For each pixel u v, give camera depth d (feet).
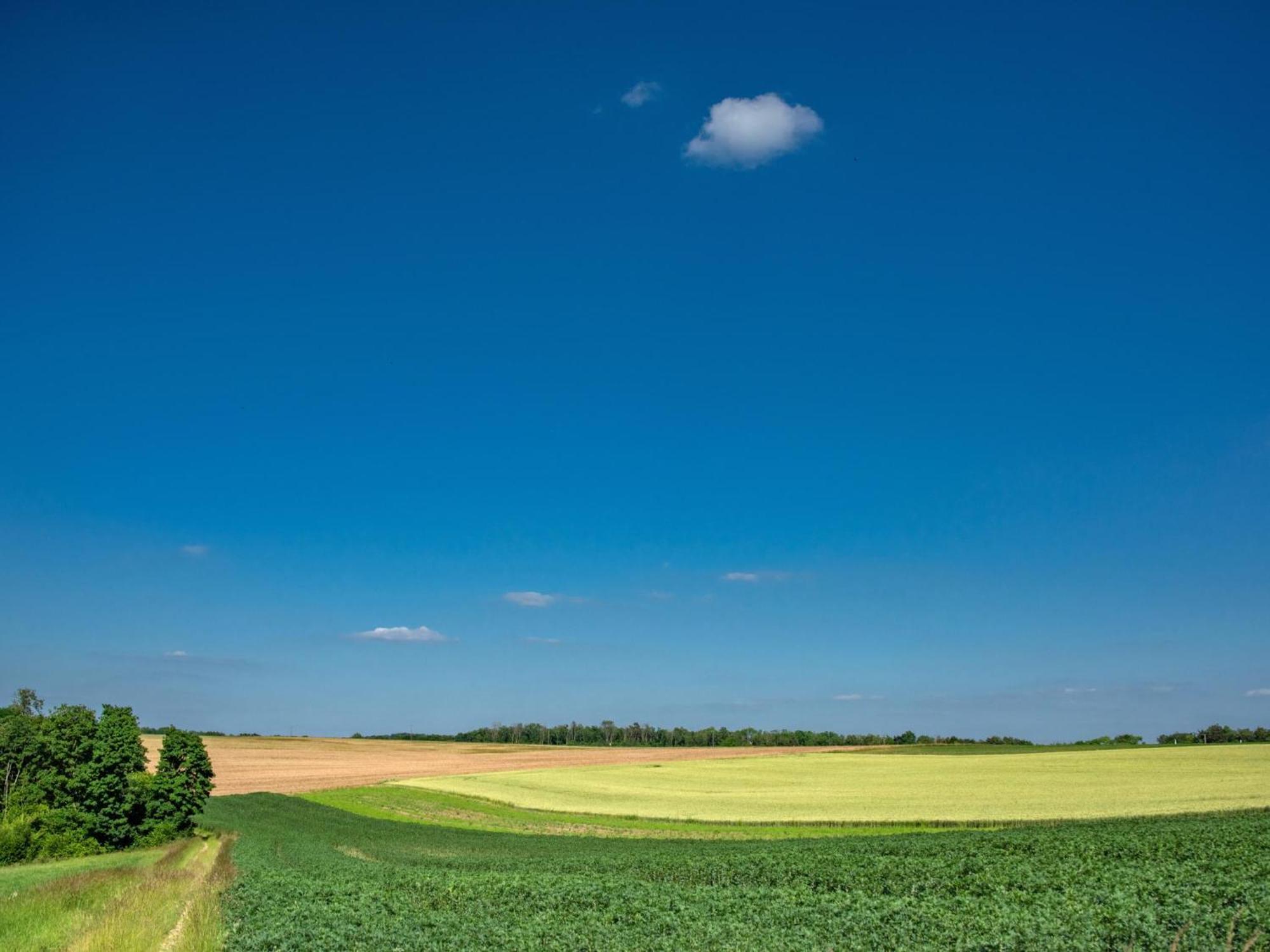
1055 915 66.95
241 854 141.69
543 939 66.54
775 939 63.36
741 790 247.50
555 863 118.21
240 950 64.49
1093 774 249.55
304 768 344.49
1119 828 128.47
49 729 204.74
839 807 200.85
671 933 67.46
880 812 187.73
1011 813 174.09
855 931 65.36
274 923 73.00
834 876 93.56
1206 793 190.39
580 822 198.29
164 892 91.40
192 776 213.05
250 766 353.31
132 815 206.59
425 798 248.73
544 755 388.98
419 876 101.40
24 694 320.09
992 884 83.56
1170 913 65.36
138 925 71.61
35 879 122.21
